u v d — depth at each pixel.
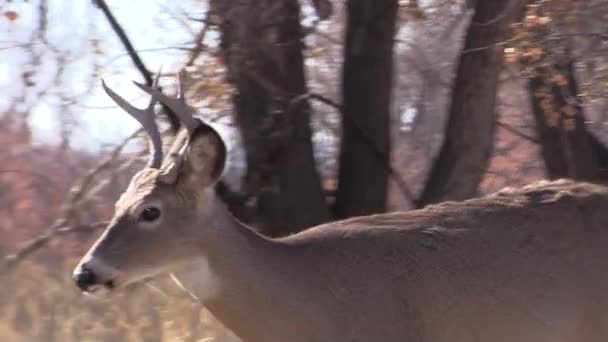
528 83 17.53
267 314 11.89
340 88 17.22
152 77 16.38
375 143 16.83
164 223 11.65
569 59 15.64
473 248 12.20
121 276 11.57
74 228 16.78
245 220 16.66
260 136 16.53
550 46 15.19
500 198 12.61
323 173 17.78
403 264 12.06
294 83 16.58
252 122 16.52
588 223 12.38
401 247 12.12
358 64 16.86
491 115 16.55
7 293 17.09
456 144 16.58
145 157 16.73
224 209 11.91
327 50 17.69
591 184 12.89
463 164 16.55
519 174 19.67
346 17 17.08
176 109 11.81
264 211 16.64
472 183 16.56
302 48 16.67
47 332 16.19
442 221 12.35
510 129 18.25
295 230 16.55
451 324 12.07
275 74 16.42
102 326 16.33
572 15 15.19
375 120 16.86
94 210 18.11
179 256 11.69
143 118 12.14
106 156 18.20
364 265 12.02
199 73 16.00
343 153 16.98
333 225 12.40
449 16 17.53
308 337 11.91
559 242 12.30
